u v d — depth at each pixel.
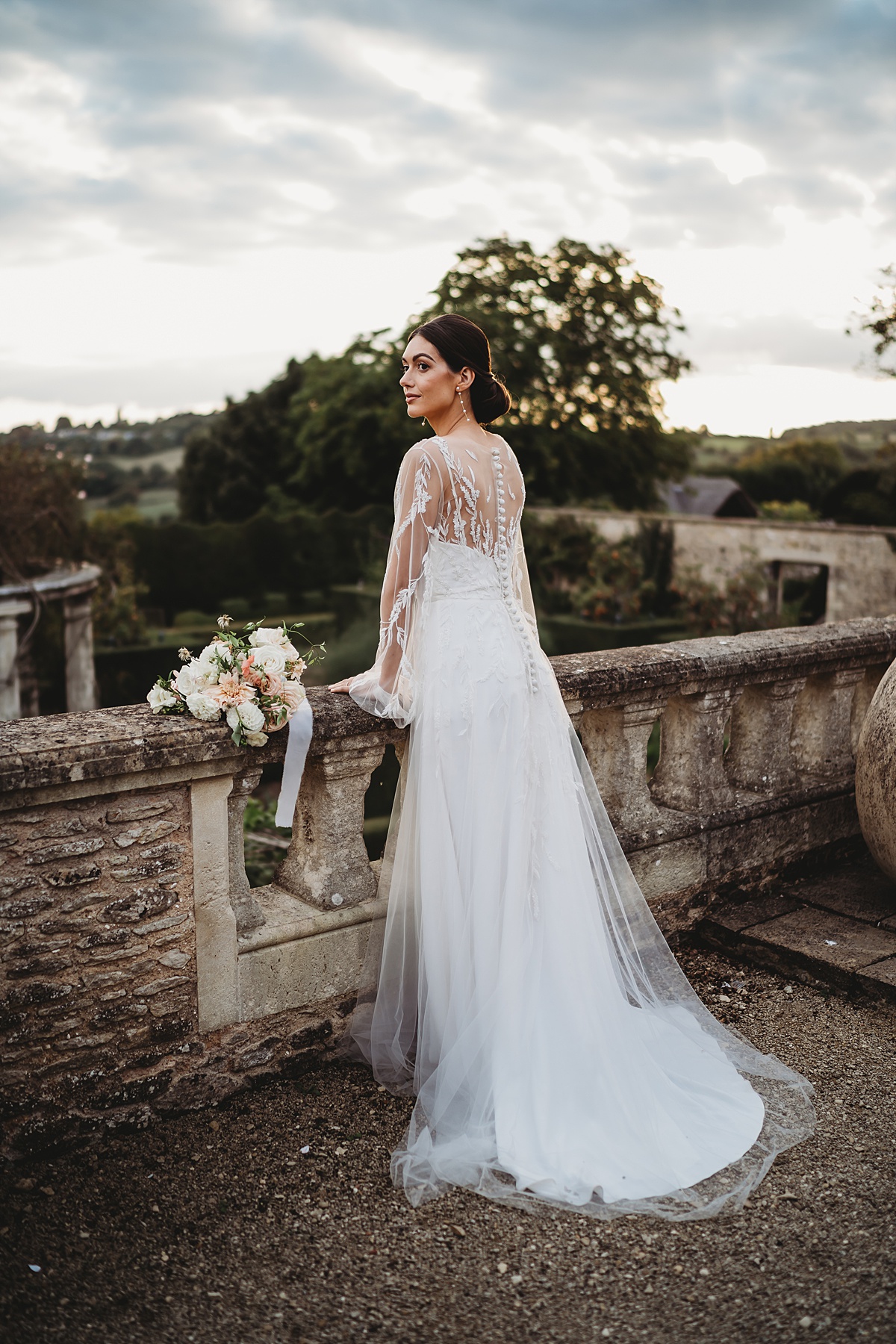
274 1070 2.58
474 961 2.43
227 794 2.39
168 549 27.72
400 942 2.54
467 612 2.47
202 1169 2.26
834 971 3.06
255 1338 1.79
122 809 2.25
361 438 30.41
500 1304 1.88
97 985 2.28
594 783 2.77
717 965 3.29
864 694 4.11
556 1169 2.20
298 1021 2.60
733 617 22.39
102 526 23.42
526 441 27.28
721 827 3.46
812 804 3.75
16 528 17.09
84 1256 1.98
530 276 27.20
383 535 29.44
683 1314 1.85
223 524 28.12
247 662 2.33
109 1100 2.33
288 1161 2.29
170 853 2.33
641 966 2.76
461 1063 2.38
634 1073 2.39
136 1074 2.37
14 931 2.16
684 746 3.46
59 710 18.64
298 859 2.74
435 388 2.48
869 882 3.72
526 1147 2.24
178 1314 1.84
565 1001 2.40
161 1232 2.06
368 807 9.88
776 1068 2.61
